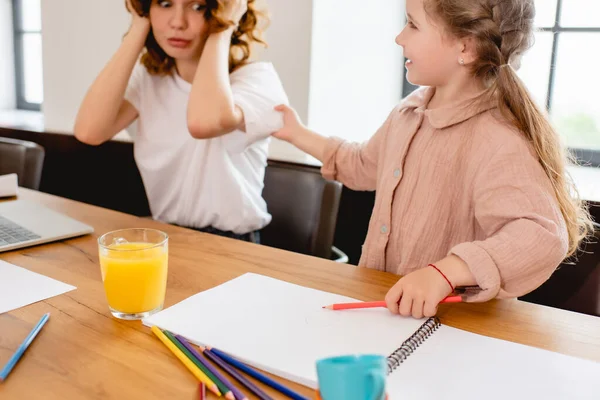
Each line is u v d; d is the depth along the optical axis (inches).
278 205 54.2
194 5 50.1
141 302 27.1
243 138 50.8
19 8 125.6
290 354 23.6
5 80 128.5
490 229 32.2
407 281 28.3
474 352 24.3
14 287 30.8
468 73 35.1
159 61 56.3
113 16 88.7
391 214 38.9
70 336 25.5
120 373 22.4
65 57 98.0
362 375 15.1
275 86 54.9
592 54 69.1
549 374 22.6
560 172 32.3
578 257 38.9
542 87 72.9
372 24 77.5
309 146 47.1
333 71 72.7
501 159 31.9
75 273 33.2
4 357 23.5
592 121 70.5
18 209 44.4
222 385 21.2
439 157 36.3
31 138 92.1
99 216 45.3
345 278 33.0
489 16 32.6
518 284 29.2
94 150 84.0
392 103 85.1
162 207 57.8
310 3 67.1
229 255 36.5
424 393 21.0
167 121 56.2
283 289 30.7
